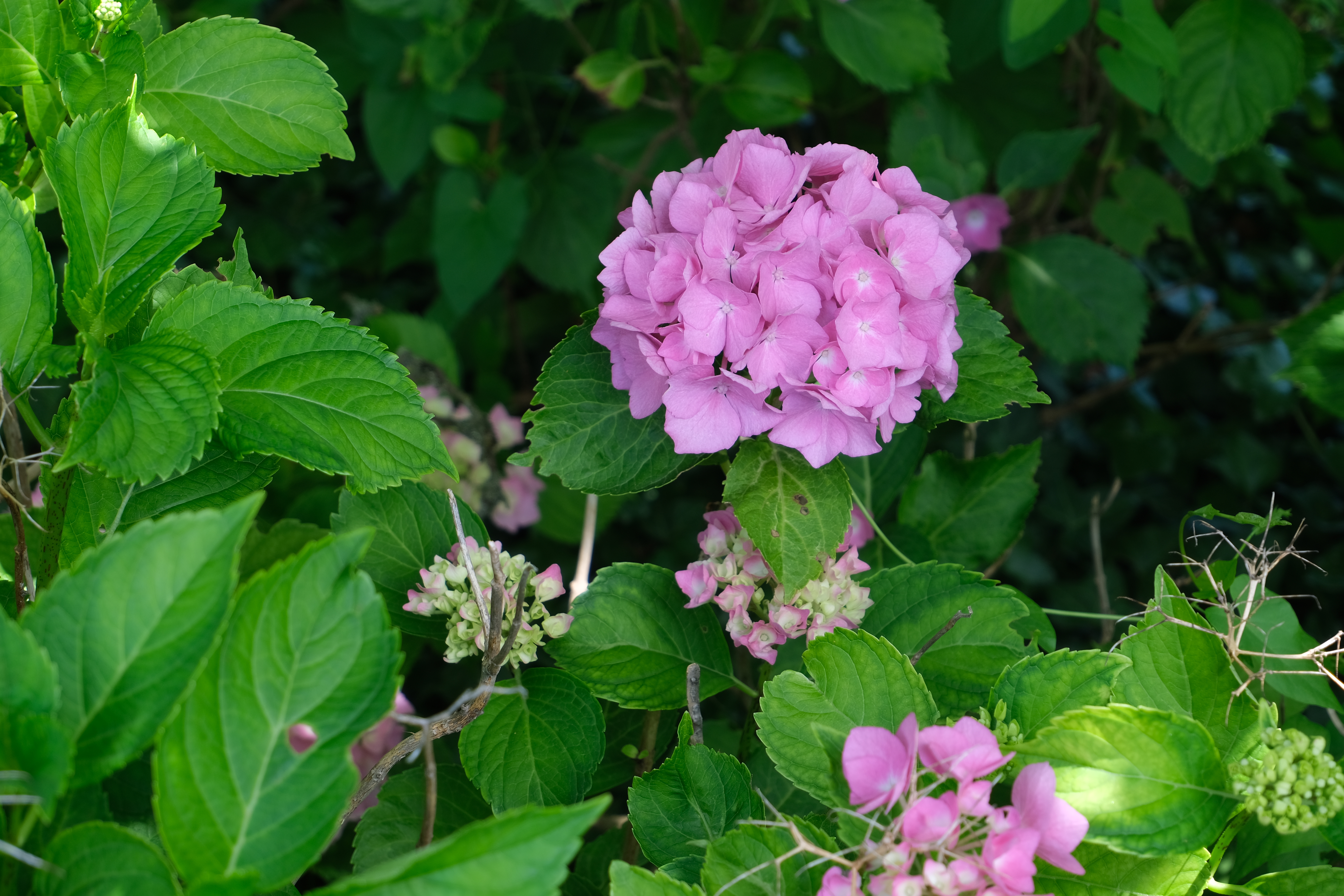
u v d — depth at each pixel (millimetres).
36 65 1142
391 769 1221
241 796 999
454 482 1463
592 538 1317
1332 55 2078
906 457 1363
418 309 2312
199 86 1177
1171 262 2482
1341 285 2379
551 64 1998
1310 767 1070
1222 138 1612
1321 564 1926
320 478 1530
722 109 1880
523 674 1190
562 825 983
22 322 1079
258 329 1109
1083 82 1731
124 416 1056
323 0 2086
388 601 1201
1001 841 1040
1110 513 2070
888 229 1143
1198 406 2373
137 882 991
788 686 1110
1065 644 1920
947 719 1147
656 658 1211
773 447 1168
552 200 1930
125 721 995
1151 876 1090
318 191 2350
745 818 1121
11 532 1216
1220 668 1121
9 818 1012
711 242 1124
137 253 1090
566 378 1184
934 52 1620
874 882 1044
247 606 1010
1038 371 2318
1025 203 1919
